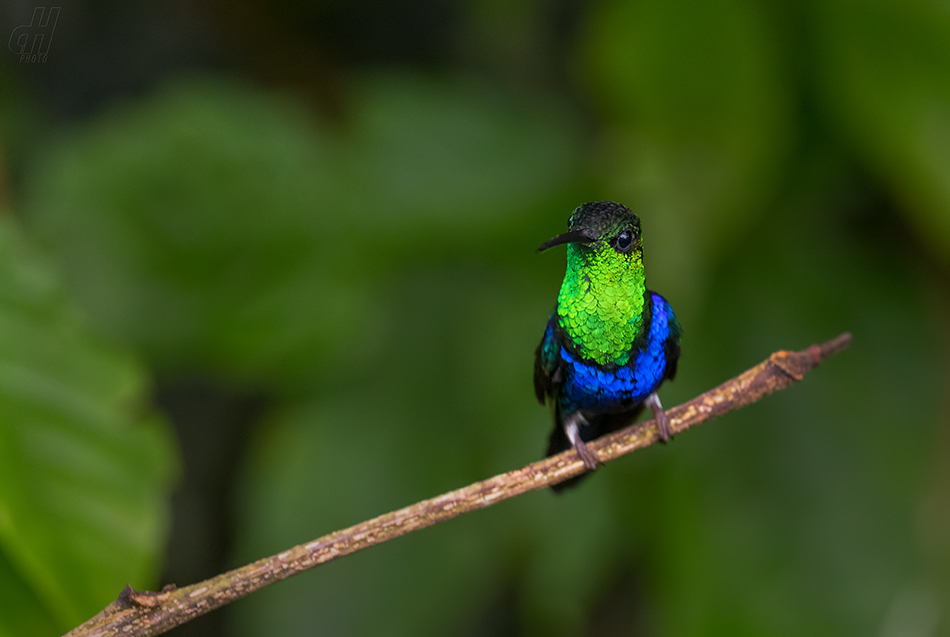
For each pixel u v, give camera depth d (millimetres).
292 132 11539
